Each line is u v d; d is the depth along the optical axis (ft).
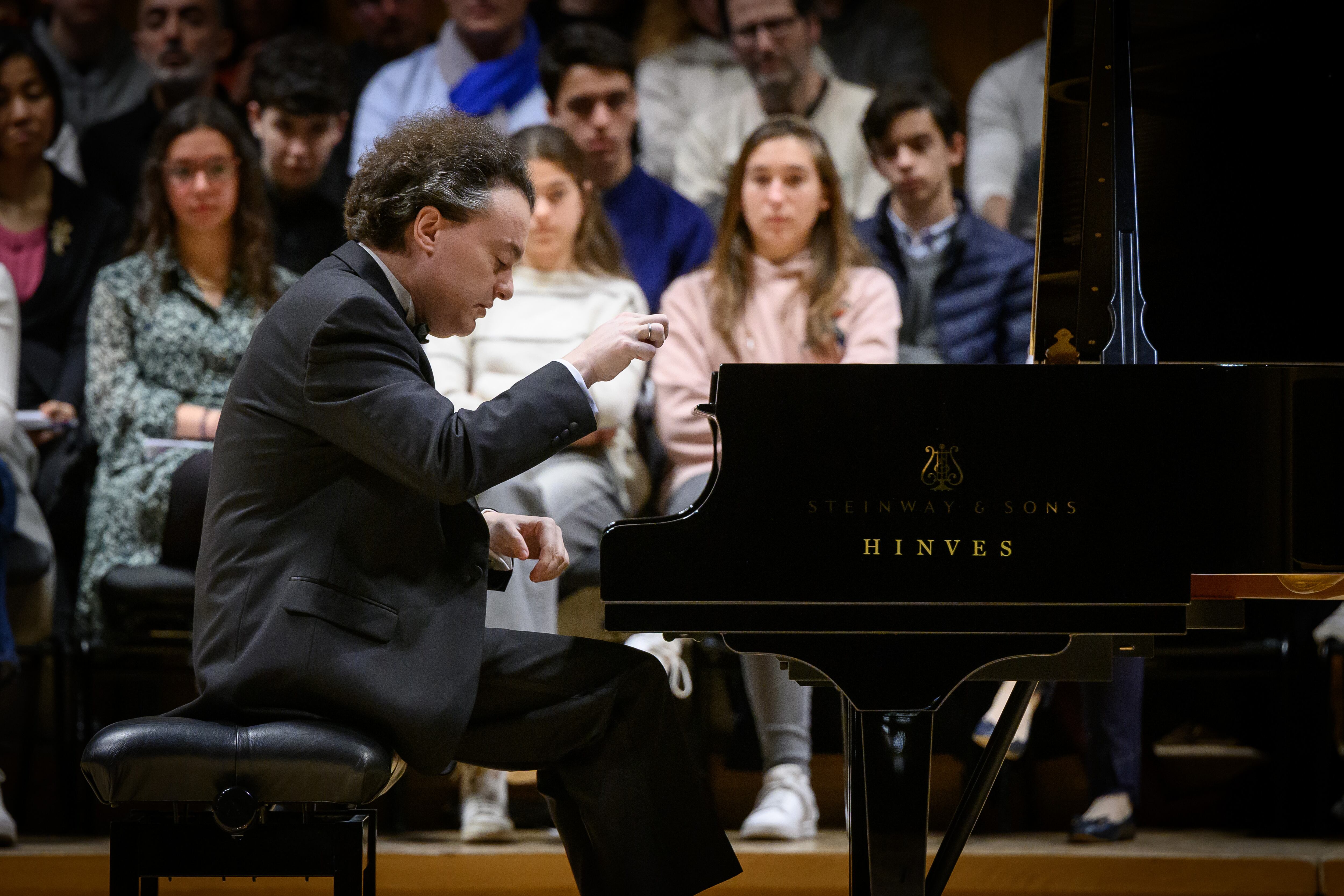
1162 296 24.67
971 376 20.42
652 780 23.03
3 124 46.62
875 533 20.21
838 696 42.80
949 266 47.78
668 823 23.00
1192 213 24.62
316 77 48.57
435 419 21.04
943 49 49.08
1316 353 24.49
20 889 34.14
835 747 42.93
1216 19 24.49
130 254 44.93
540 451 21.61
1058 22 24.48
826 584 20.13
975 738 38.63
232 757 20.10
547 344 42.34
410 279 22.85
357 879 20.22
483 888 34.45
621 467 43.06
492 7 49.19
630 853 22.68
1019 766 42.34
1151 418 20.47
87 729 39.78
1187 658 40.73
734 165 44.96
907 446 20.31
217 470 22.50
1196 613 24.14
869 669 20.54
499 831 36.63
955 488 20.29
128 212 48.19
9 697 43.24
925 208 47.93
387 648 21.50
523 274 43.62
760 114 49.29
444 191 22.29
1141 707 41.42
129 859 20.12
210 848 20.11
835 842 37.04
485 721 23.15
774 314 44.09
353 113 49.32
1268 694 41.86
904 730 20.44
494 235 22.61
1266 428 20.61
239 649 21.45
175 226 44.39
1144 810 42.78
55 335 46.73
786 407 20.35
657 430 43.78
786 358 43.73
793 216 44.01
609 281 44.21
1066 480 20.36
